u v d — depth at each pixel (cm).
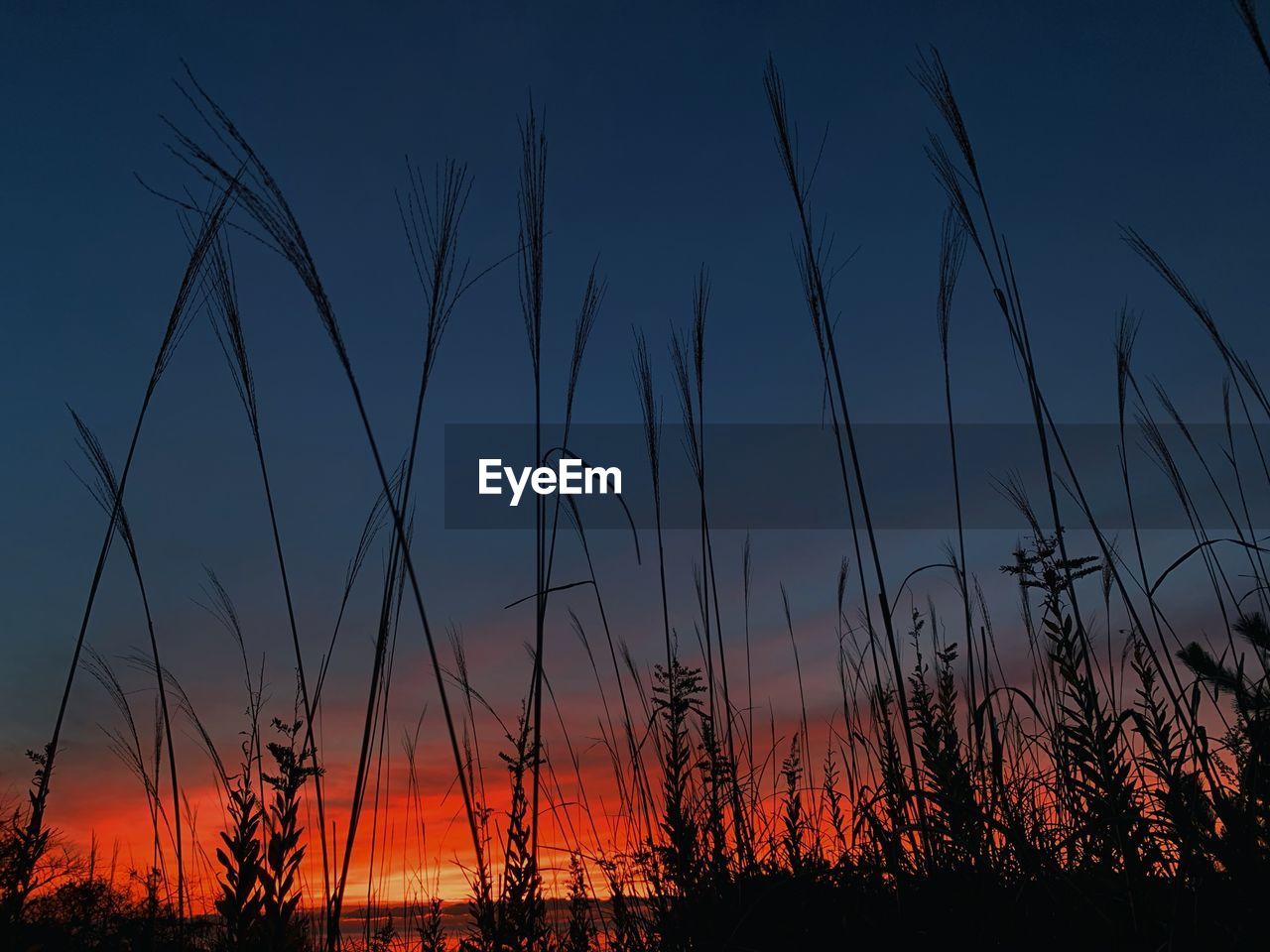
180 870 324
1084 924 224
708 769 393
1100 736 250
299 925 268
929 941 256
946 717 329
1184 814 203
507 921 325
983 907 240
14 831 326
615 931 387
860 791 314
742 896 335
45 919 376
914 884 277
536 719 328
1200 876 198
